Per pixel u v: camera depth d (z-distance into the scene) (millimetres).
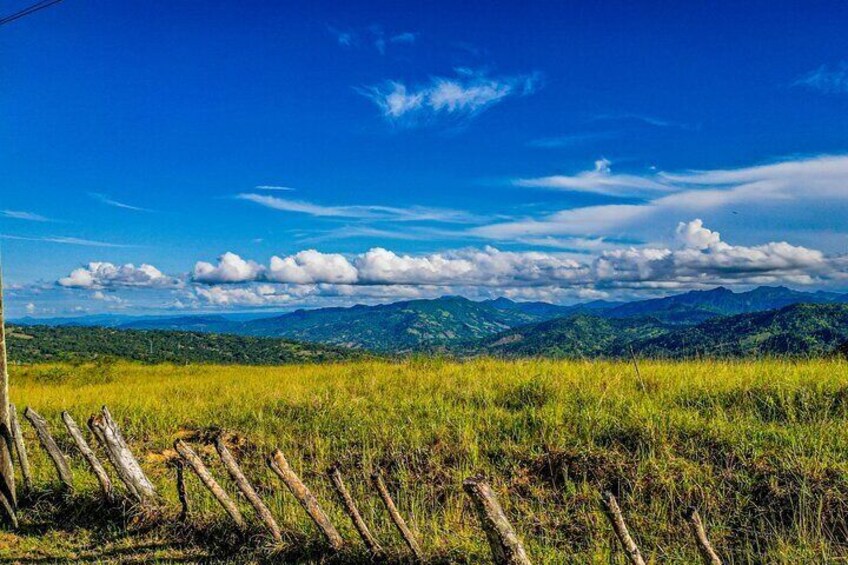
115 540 6949
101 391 18156
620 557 5340
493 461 7812
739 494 6133
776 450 6824
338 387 13164
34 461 9930
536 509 6508
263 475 8250
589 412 8734
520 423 8859
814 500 5824
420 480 7496
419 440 8570
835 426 7402
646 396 9461
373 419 10062
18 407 15312
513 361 15430
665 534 5773
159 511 7246
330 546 5977
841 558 5035
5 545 7031
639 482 6609
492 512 3900
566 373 12164
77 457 10016
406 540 5508
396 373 15148
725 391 9391
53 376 27562
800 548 5199
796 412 8195
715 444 7230
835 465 6227
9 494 7758
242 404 12688
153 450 9945
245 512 6973
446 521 6262
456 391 11688
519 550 3914
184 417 12070
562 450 7574
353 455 8617
